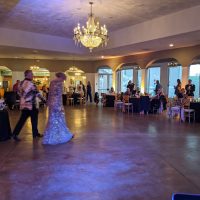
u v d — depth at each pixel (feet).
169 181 11.23
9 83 60.08
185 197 4.43
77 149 16.35
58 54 43.98
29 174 11.99
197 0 21.97
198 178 11.58
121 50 38.78
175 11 25.30
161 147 16.98
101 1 22.35
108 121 28.27
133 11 25.35
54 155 15.02
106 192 10.14
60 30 34.35
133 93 40.24
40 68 53.88
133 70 57.31
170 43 32.27
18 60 52.75
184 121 28.45
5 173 12.11
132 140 18.98
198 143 18.12
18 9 24.85
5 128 18.69
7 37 33.37
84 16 27.20
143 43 31.81
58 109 17.87
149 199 9.55
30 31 35.06
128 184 10.91
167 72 51.13
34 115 19.21
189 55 35.81
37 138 19.36
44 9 24.81
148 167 13.03
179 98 32.30
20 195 9.83
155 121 28.50
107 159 14.33
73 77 60.23
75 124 26.09
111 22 29.81
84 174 12.03
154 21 28.37
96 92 52.70
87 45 24.29
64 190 10.30
